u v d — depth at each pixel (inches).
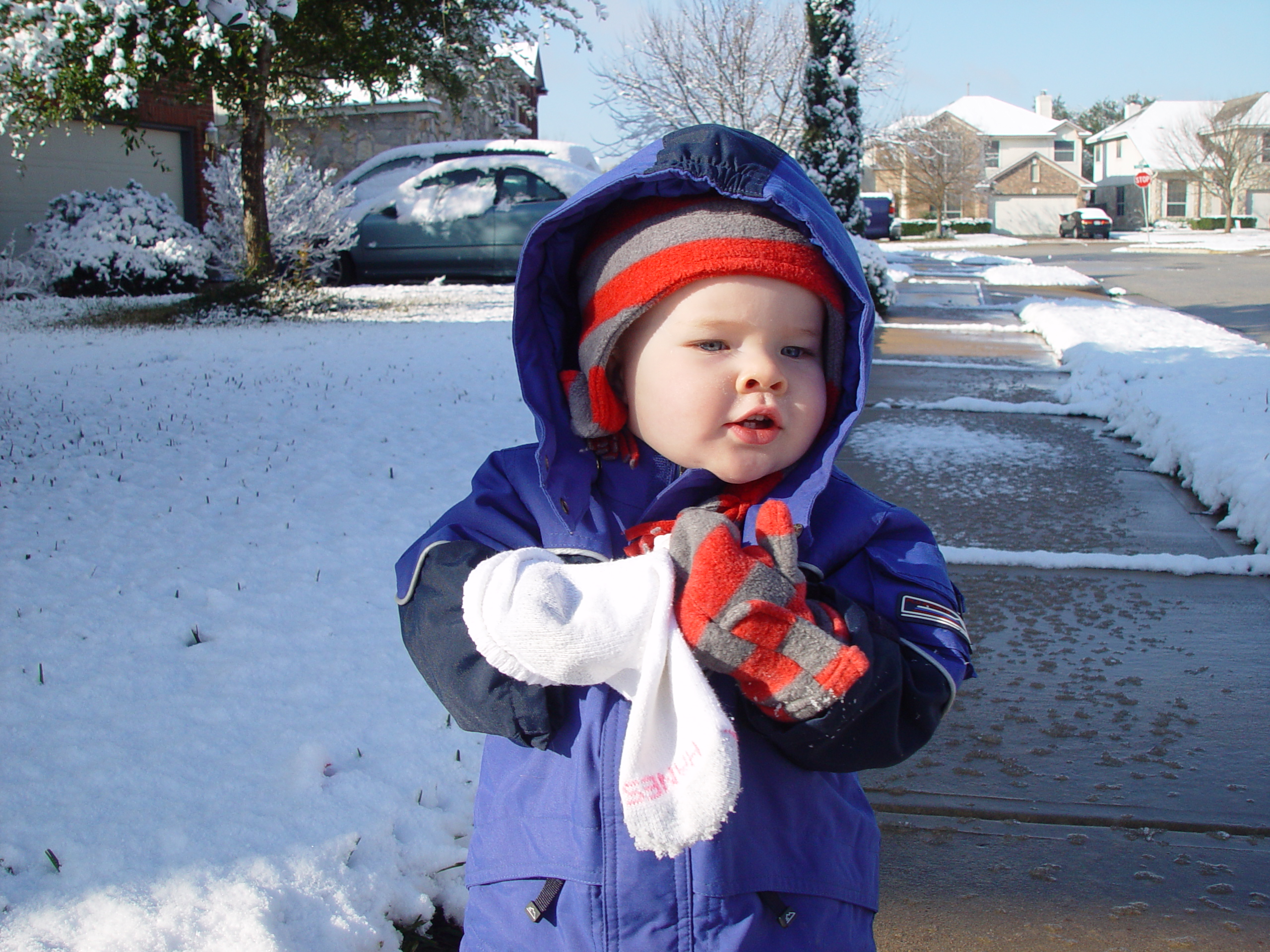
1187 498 199.6
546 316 54.2
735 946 45.1
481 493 52.7
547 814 48.1
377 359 333.1
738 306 45.4
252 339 386.6
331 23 482.3
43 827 85.0
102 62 413.7
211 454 209.3
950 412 278.7
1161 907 84.4
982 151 2284.7
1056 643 134.7
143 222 591.5
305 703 108.1
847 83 527.5
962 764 106.2
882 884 87.8
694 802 39.1
